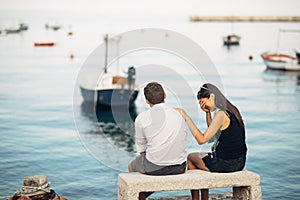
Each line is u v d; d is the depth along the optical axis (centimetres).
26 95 2144
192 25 9100
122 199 466
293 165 967
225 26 8981
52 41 5538
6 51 4325
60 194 806
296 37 6369
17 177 903
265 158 1025
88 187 843
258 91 2291
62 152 1112
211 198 547
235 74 2981
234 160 484
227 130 478
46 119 1596
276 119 1574
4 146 1184
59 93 2222
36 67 3247
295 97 2098
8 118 1608
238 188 501
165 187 457
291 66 3181
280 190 804
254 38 6181
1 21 9056
